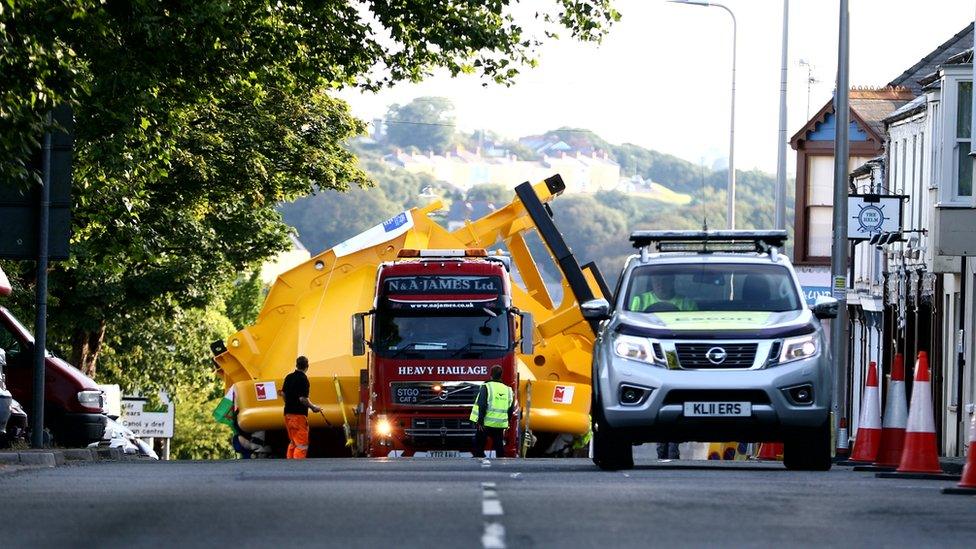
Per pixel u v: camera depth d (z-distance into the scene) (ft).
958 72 237.66
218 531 70.18
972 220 236.43
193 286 346.33
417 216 222.28
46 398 198.70
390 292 197.06
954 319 277.23
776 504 84.84
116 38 200.23
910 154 321.32
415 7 217.77
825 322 388.37
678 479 107.96
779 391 121.49
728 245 137.59
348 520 74.38
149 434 378.94
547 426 212.64
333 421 209.87
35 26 152.76
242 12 212.23
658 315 126.72
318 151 339.36
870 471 133.59
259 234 349.82
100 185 234.99
